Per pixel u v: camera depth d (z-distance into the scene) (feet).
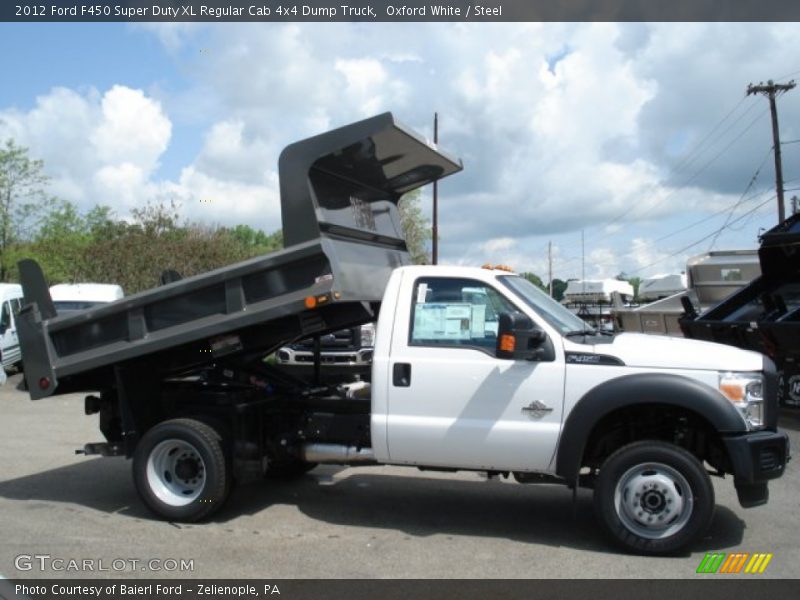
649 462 17.84
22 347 22.57
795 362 36.65
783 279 42.47
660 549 17.67
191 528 20.20
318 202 20.72
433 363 19.30
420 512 21.86
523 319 18.60
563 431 18.37
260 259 20.20
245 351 22.03
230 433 21.13
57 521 20.71
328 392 23.35
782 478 25.79
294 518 21.20
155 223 93.61
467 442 18.94
